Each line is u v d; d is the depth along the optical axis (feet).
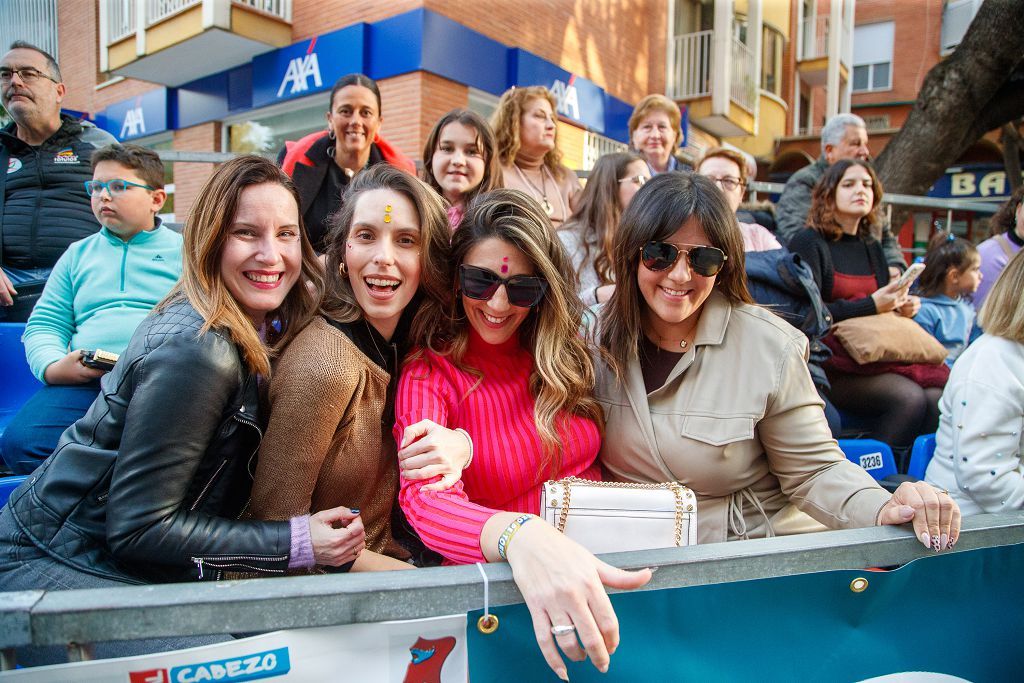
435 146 10.01
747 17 44.01
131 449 4.01
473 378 5.54
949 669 4.09
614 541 4.54
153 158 7.97
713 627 3.43
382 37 26.21
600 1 34.86
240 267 4.60
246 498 4.97
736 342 5.60
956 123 20.90
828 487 5.14
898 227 22.02
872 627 3.80
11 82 9.76
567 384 5.47
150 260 7.84
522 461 5.38
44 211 9.99
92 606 2.61
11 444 6.61
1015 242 12.10
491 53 27.96
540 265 5.29
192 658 2.75
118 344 7.40
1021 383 6.02
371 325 5.39
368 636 2.93
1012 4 18.90
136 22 31.58
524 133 11.68
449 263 5.52
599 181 9.14
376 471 5.19
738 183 11.89
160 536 4.00
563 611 3.03
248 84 31.63
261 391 4.80
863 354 9.47
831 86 52.54
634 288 5.67
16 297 9.50
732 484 5.61
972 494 6.20
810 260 10.28
